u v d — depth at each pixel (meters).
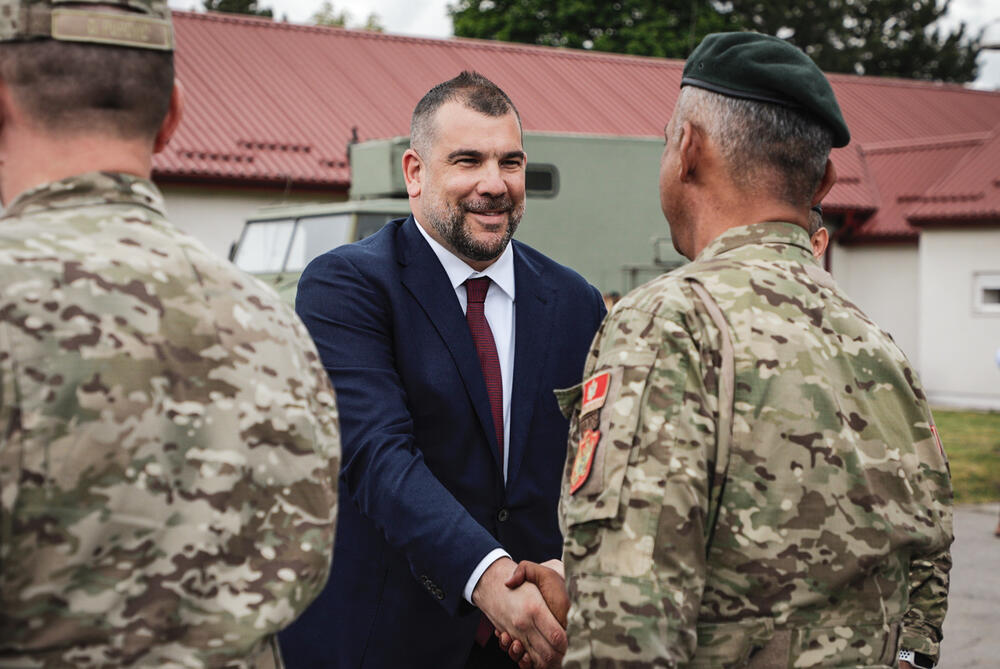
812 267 1.64
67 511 1.11
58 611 1.11
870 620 1.50
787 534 1.46
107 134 1.27
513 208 2.42
